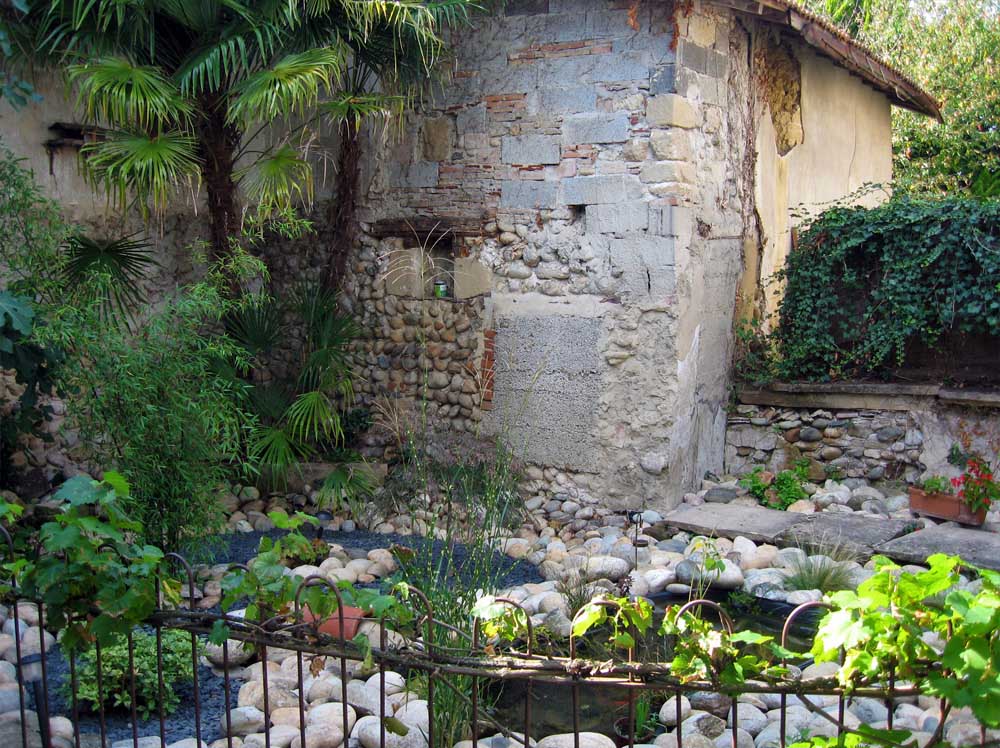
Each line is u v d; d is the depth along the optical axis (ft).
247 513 24.68
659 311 23.98
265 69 22.67
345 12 23.34
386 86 25.85
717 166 26.05
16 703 14.11
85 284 21.04
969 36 51.06
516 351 25.86
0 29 21.79
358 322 27.96
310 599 10.02
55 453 24.56
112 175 22.15
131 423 18.20
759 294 29.48
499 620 10.34
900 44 53.83
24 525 21.40
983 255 24.20
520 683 15.93
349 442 27.89
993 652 8.07
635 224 24.08
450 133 26.45
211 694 15.02
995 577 8.34
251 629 10.21
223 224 24.66
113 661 14.07
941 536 21.70
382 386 27.84
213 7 22.56
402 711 13.98
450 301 26.84
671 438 24.20
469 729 13.57
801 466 26.07
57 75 24.39
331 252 27.68
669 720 14.44
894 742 8.76
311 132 27.81
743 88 27.71
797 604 18.93
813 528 22.47
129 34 22.57
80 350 19.16
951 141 49.73
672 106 23.47
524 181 25.53
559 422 25.35
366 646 9.71
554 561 21.81
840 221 26.32
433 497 23.30
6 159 21.68
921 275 25.49
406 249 27.35
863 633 8.34
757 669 9.36
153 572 10.44
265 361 27.20
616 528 23.88
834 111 35.50
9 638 16.28
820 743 9.37
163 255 27.17
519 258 25.80
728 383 27.50
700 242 25.05
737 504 24.84
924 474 25.00
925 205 25.38
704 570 19.75
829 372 26.99
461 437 26.78
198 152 24.36
